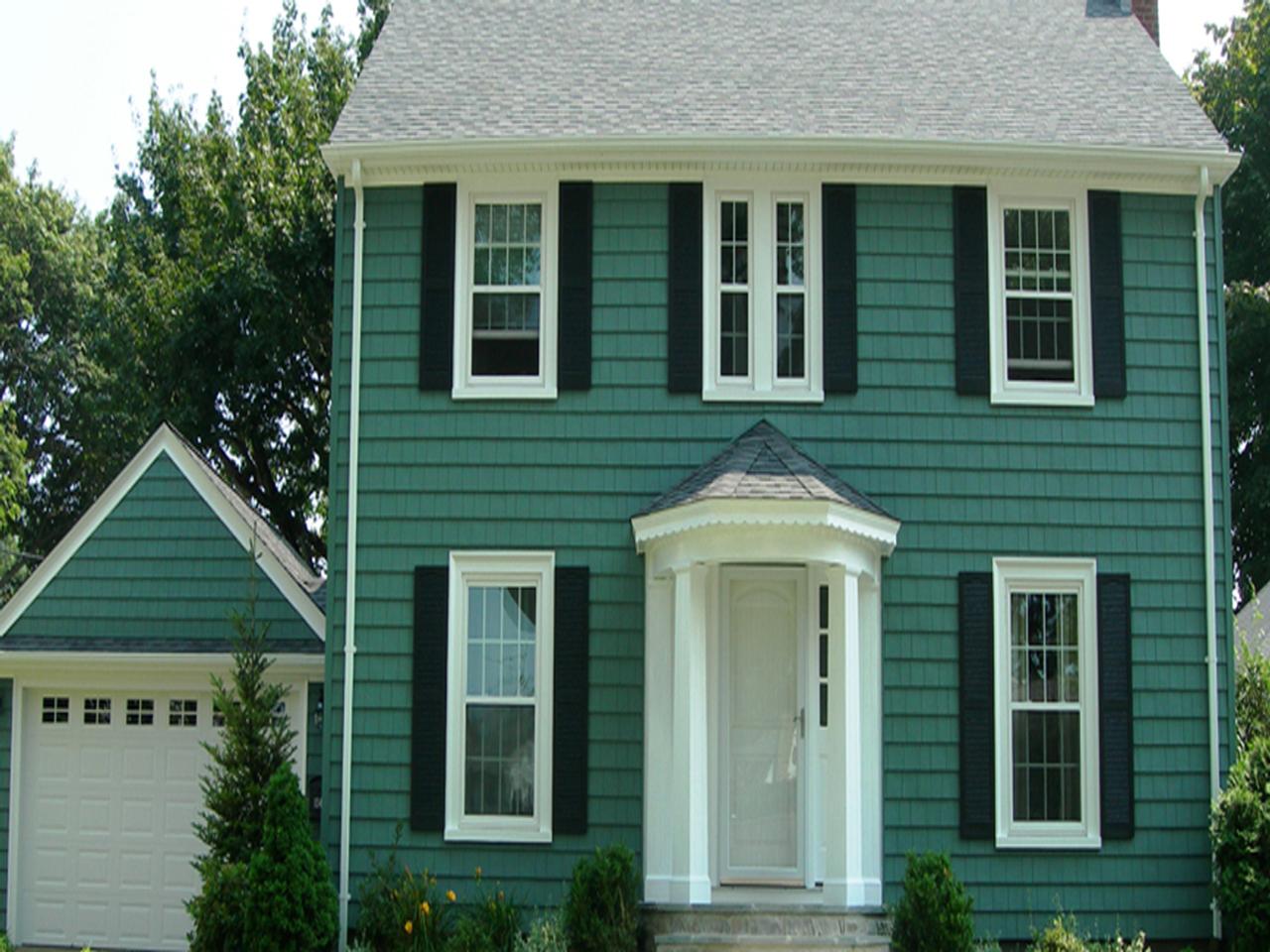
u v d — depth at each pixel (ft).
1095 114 47.96
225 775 43.93
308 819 41.88
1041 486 45.42
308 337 80.74
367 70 49.75
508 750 44.68
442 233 46.16
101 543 50.57
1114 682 44.73
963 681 44.42
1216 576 45.42
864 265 46.14
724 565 45.27
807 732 44.24
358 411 45.60
